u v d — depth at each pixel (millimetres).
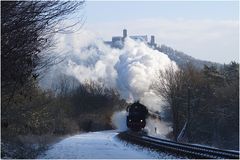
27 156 26516
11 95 21203
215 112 89188
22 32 17328
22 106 32844
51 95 62188
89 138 66312
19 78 19031
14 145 30375
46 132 58719
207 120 92625
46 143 43062
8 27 16781
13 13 16625
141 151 36844
